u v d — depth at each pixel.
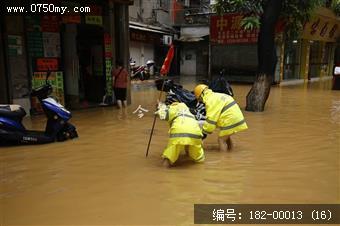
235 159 5.71
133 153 6.13
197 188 4.45
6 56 9.10
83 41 12.20
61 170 5.23
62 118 7.01
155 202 4.04
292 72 22.27
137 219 3.62
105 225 3.51
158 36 25.56
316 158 5.74
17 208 3.93
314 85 20.08
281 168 5.23
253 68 21.31
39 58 9.93
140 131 7.93
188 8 28.78
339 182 4.64
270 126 8.39
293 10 11.00
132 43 23.58
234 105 6.05
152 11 25.98
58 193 4.34
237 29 20.47
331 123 8.73
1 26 8.97
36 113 9.88
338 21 24.12
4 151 6.34
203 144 6.76
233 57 22.00
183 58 29.53
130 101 12.42
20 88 9.51
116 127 8.41
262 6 10.55
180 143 5.16
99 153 6.15
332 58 27.72
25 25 9.51
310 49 24.06
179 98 8.23
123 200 4.10
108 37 11.76
